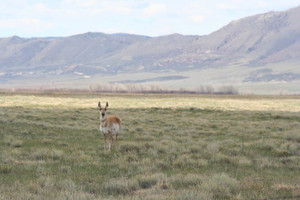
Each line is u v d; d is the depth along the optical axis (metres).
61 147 20.89
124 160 16.70
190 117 46.44
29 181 12.14
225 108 62.41
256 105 75.56
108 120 20.38
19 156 17.06
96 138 25.86
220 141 24.14
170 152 19.12
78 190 10.88
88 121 38.53
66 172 14.02
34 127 30.03
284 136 26.25
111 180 12.28
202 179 12.19
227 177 12.29
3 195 9.86
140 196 10.31
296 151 19.30
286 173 14.37
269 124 37.38
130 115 47.44
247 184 11.94
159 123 38.22
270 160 17.09
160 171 14.48
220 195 10.45
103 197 10.20
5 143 21.17
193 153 19.03
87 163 15.85
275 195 10.56
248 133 29.83
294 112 55.22
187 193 9.91
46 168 14.34
